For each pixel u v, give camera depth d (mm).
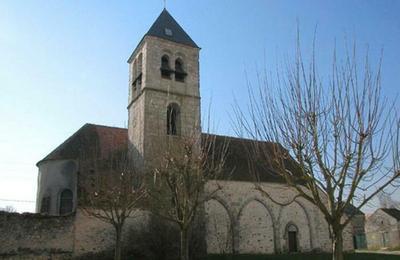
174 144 23266
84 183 26250
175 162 16797
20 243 23281
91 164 27922
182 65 32969
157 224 25766
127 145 32812
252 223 30781
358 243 58625
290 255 29234
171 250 25219
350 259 28141
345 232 34500
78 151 29969
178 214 16125
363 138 9344
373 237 57188
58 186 28750
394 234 54281
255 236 30594
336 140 9664
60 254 24078
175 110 31812
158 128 29922
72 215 25000
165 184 20281
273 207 32000
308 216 33312
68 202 28406
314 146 9750
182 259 15234
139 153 29547
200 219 27406
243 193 30938
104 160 29047
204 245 27109
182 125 30812
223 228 29453
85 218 25234
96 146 30844
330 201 9633
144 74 31000
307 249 32500
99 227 25453
